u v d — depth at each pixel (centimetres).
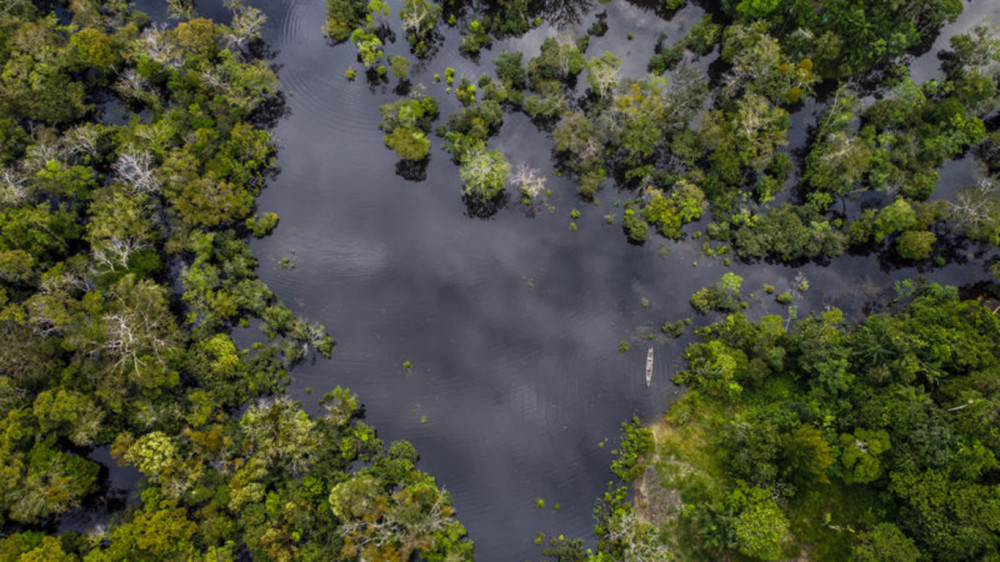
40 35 8400
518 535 6469
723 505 6125
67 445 6625
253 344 7231
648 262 7831
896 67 8706
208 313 7206
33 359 6431
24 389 6444
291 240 7956
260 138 8262
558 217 8119
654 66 8944
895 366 6253
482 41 9156
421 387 7175
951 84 8400
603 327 7475
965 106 8269
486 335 7456
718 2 9406
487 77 8781
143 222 7519
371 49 8938
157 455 6172
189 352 6994
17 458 6072
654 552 5912
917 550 5569
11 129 7944
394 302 7625
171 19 9450
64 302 6844
